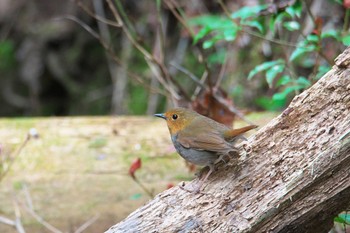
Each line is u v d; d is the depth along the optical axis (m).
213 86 11.22
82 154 11.12
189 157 6.78
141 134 11.79
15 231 8.97
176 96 10.70
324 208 6.11
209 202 6.37
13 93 17.44
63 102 17.48
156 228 6.39
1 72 17.38
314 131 6.13
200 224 6.29
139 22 16.06
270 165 6.26
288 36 12.59
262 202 6.15
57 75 17.22
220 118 10.05
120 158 10.94
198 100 10.08
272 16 8.28
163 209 6.48
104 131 11.96
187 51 15.59
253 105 13.64
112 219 9.16
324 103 6.15
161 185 9.99
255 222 6.12
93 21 17.03
